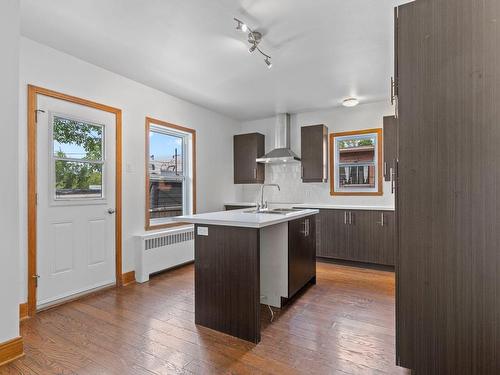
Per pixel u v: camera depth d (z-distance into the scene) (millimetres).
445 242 1361
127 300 2840
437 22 1354
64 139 2795
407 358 1461
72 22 2248
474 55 1288
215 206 4941
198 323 2322
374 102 4410
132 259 3445
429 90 1376
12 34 1865
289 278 2656
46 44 2598
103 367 1755
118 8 2064
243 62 2984
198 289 2320
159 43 2580
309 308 2654
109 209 3199
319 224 4355
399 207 1461
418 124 1402
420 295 1421
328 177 4824
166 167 4164
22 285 2441
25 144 2477
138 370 1727
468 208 1313
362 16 2186
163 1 1983
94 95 3037
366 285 3299
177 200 4340
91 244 3018
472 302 1313
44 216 2613
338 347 1986
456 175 1330
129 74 3295
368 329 2244
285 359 1847
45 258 2615
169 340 2078
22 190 2459
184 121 4293
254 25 2295
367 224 3998
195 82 3557
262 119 5469
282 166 5242
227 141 5281
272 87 3744
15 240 1875
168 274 3744
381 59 2932
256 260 2059
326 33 2426
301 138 4754
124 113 3373
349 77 3406
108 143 3193
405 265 1453
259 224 2029
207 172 4773
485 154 1279
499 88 1249
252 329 2061
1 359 1773
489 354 1287
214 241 2242
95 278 3049
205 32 2395
